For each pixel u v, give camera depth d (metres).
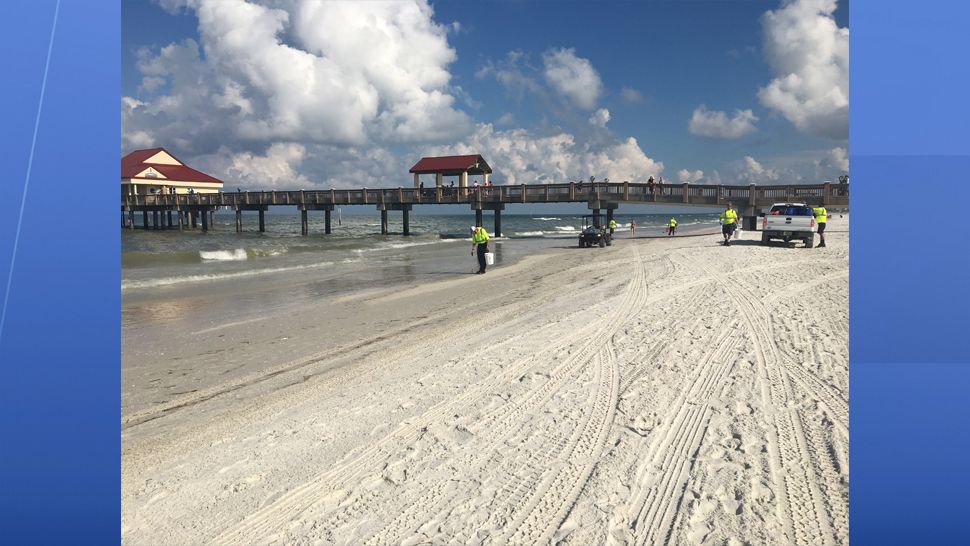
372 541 3.10
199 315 10.17
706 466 3.78
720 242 23.97
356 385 5.88
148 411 5.29
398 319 9.63
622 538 3.06
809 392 5.03
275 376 6.41
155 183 50.88
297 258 22.16
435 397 5.32
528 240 35.28
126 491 3.69
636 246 25.86
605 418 4.63
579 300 10.51
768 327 7.46
